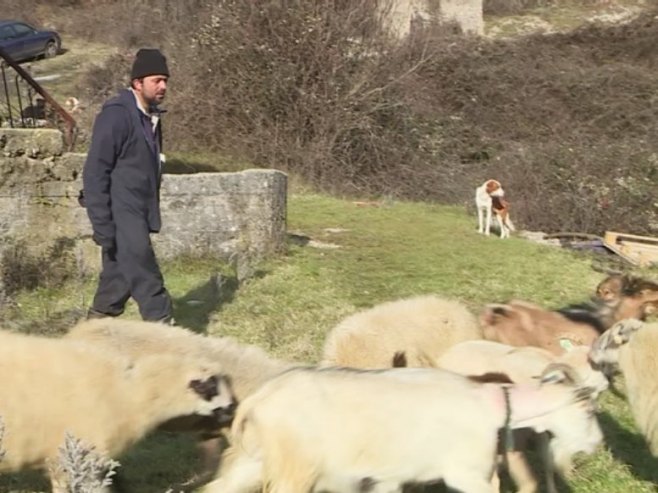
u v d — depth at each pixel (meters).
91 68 31.83
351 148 25.77
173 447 7.37
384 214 19.77
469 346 7.37
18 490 6.47
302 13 25.59
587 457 7.86
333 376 5.80
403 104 26.25
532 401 5.88
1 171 12.03
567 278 14.12
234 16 25.89
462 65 30.45
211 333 10.14
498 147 27.89
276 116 25.59
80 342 6.13
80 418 5.81
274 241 13.56
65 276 11.95
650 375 7.05
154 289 8.47
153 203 8.55
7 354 5.82
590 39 34.69
